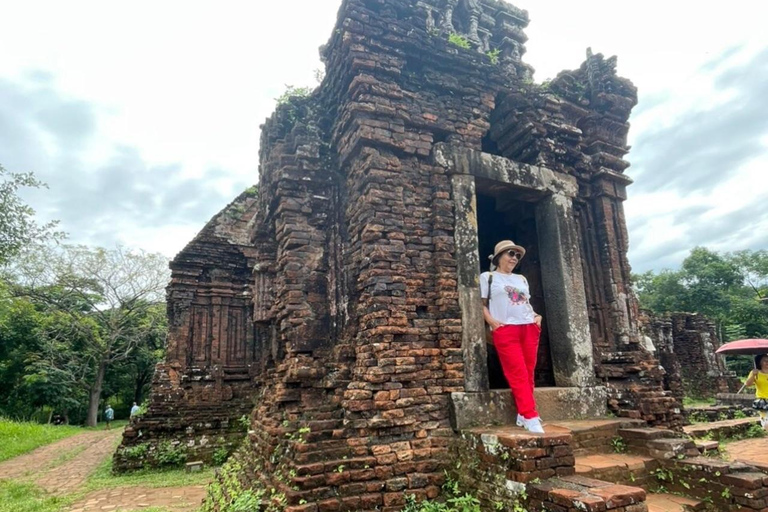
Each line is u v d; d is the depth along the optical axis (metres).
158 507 7.44
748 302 35.03
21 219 17.08
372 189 5.70
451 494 4.75
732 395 17.27
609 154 7.77
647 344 7.26
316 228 6.69
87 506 7.77
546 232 6.97
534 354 5.45
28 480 10.79
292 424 5.39
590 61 8.04
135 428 11.59
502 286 5.62
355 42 6.02
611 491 3.63
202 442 11.85
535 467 4.10
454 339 5.55
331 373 5.95
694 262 41.91
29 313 31.08
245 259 13.87
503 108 7.35
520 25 9.70
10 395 31.25
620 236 7.56
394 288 5.43
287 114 7.68
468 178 6.26
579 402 6.09
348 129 6.31
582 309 6.62
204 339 13.08
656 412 6.33
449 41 6.81
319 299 6.43
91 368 33.59
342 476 4.51
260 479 5.32
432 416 5.20
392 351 5.20
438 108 6.49
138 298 32.75
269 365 7.88
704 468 4.70
